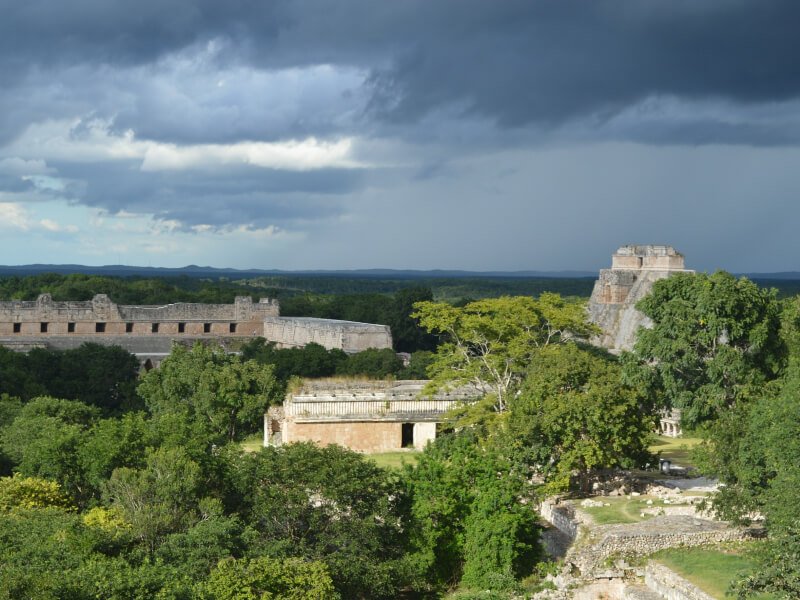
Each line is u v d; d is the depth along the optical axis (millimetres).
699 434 63750
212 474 54906
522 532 52562
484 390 74938
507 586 50188
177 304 164000
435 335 163000
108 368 118750
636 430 60375
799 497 42969
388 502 53500
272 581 45344
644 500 58625
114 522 50250
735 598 43312
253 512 52719
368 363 120000
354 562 50406
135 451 58469
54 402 77750
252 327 167125
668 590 46281
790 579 37156
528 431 59438
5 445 68062
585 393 60406
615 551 50312
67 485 59750
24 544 46562
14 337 154000
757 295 61375
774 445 47188
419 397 78625
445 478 53656
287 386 88688
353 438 77312
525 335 74938
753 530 51844
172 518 51188
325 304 195000
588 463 58750
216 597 44031
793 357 59438
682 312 61438
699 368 61594
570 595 48625
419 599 52344
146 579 42562
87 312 157875
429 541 52188
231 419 83375
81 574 42312
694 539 50938
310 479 52594
